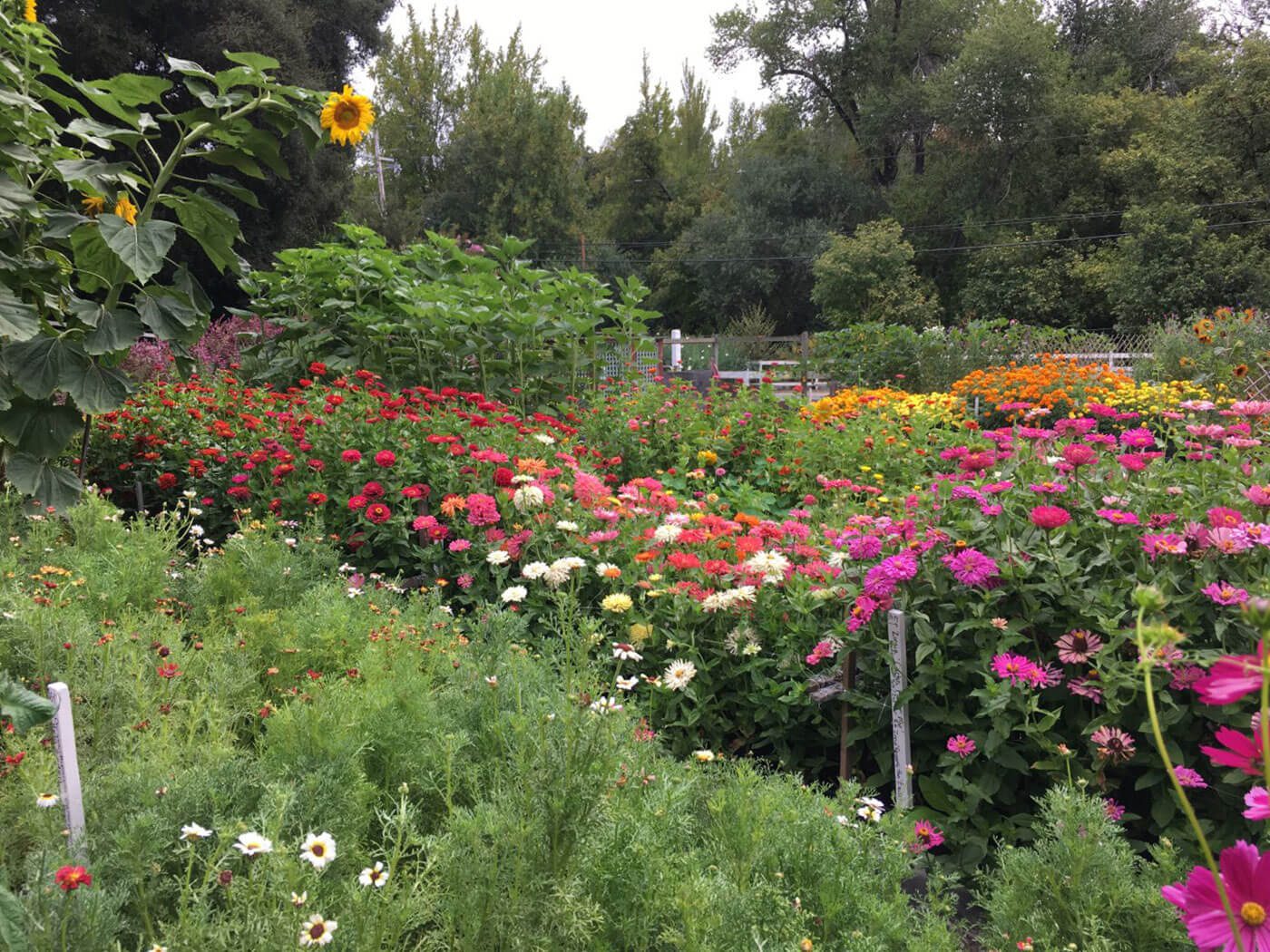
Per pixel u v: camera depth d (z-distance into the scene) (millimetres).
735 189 39906
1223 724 2160
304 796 1738
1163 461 2932
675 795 1898
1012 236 30344
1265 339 10766
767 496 5738
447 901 1598
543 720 1763
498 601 3432
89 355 3135
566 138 37938
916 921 1819
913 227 34375
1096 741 2199
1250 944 786
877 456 6117
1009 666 2299
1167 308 23750
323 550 3717
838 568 3004
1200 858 2170
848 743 2691
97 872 1507
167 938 1367
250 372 7273
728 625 2992
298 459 4488
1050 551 2484
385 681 2221
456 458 4344
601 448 6301
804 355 14758
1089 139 30016
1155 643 721
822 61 37531
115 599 2746
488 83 38906
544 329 7504
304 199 17859
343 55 20656
